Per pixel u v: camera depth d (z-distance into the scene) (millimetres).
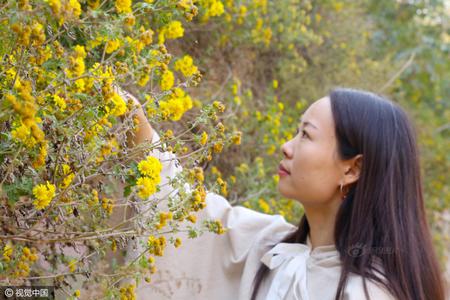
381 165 1526
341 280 1456
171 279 1632
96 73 1354
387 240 1503
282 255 1616
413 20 4750
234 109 2564
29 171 1322
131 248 1615
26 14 1142
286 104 3078
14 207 1335
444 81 4766
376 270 1469
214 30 2518
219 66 2631
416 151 1602
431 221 4148
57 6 1145
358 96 1573
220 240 1738
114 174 1392
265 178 2545
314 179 1529
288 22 2895
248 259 1682
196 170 1379
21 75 1282
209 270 1716
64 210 1409
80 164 1337
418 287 1504
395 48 4574
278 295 1540
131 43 1411
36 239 1337
